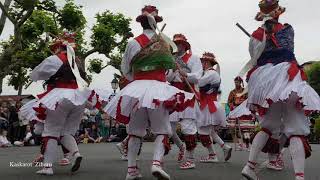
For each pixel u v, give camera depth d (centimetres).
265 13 473
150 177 562
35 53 2119
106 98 629
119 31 2516
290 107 442
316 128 1908
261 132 466
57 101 564
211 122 780
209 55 805
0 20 1570
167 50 495
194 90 658
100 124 1805
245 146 1113
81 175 586
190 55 664
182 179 548
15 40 1617
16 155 959
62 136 604
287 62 452
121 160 826
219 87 814
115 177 566
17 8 1728
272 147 482
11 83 2461
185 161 691
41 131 648
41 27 2145
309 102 429
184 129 683
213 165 736
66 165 717
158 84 481
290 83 438
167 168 685
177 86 654
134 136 517
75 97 581
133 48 494
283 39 460
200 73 653
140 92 472
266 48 463
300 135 443
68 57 588
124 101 498
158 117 489
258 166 696
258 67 462
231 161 816
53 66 580
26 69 2372
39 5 2042
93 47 2466
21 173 604
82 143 1667
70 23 2156
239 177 563
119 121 503
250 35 470
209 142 793
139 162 779
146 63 488
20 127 1500
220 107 790
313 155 984
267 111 457
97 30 2427
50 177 562
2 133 1420
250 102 458
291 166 722
